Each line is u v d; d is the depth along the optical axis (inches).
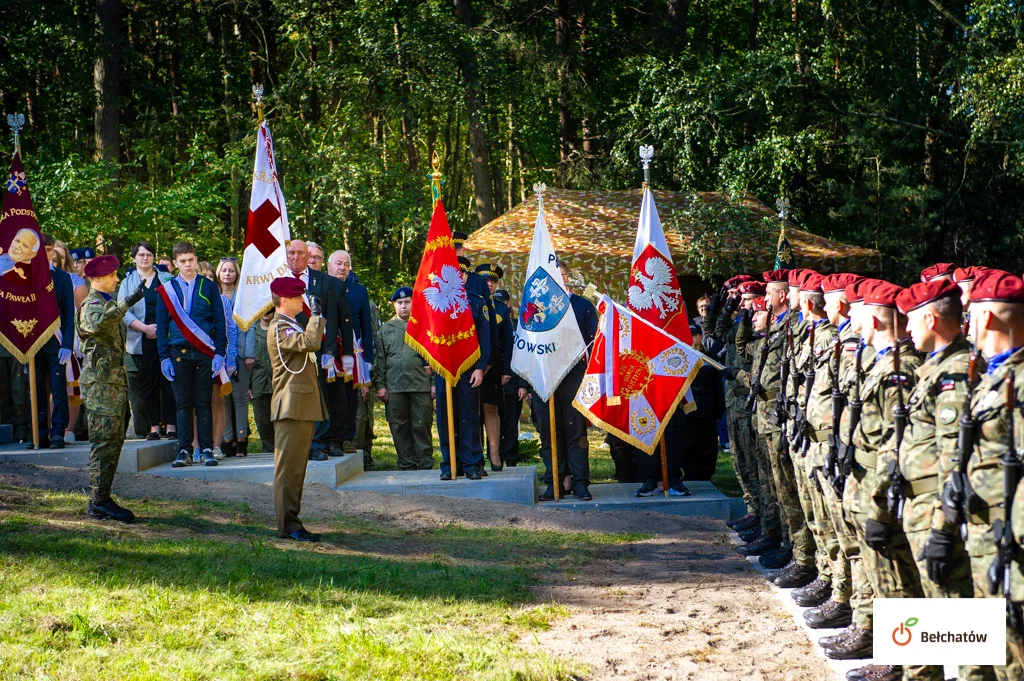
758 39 1093.1
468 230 1310.3
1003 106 765.9
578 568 305.6
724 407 445.7
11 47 919.0
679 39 960.9
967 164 934.4
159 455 400.5
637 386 390.6
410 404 455.8
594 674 205.2
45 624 216.7
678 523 375.2
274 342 311.6
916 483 170.4
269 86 1198.9
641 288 399.5
